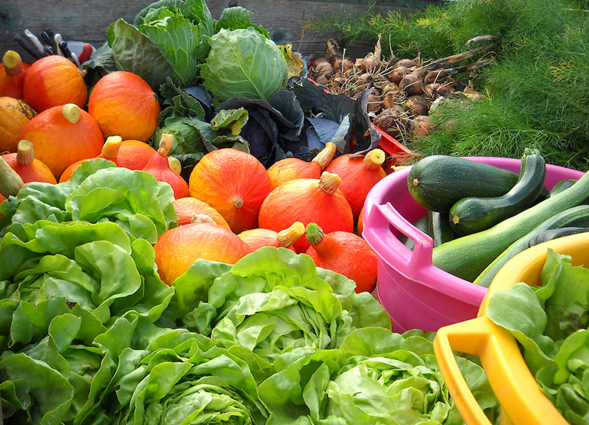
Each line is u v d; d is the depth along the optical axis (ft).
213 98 7.27
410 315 3.83
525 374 1.85
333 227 5.43
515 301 2.09
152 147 7.09
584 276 2.26
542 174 4.39
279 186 5.90
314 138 7.11
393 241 3.74
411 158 6.95
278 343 3.42
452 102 7.61
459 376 1.83
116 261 3.42
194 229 4.20
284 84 7.57
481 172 4.47
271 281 3.75
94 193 3.83
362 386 3.05
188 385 3.08
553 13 7.27
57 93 7.00
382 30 10.49
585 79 5.65
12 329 3.04
